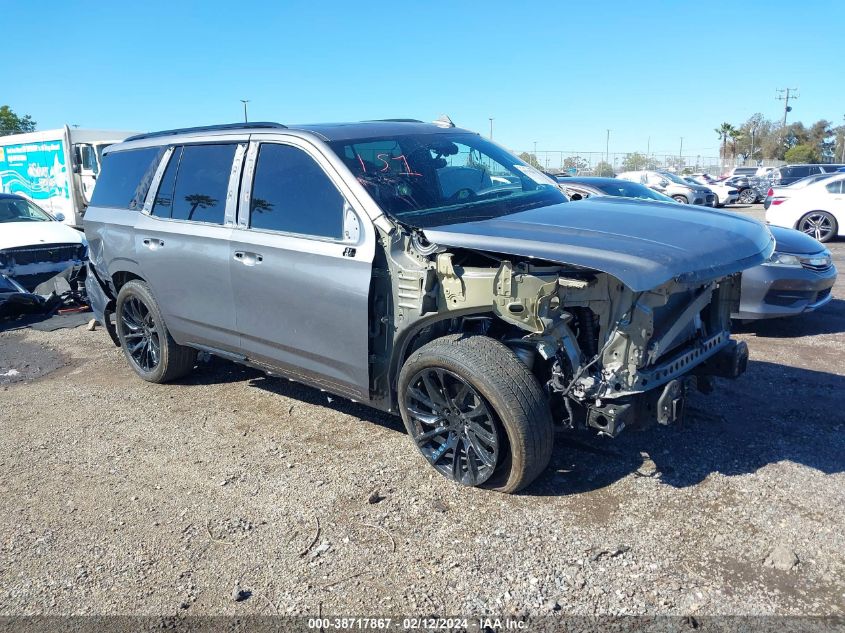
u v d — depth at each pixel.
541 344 3.27
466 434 3.63
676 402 3.34
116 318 5.84
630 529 3.27
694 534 3.21
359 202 3.82
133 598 2.98
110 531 3.51
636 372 3.23
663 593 2.83
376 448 4.27
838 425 4.35
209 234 4.64
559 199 4.49
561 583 2.92
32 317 8.47
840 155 75.75
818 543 3.11
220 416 4.95
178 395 5.43
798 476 3.70
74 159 18.23
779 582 2.87
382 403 4.04
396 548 3.23
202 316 4.88
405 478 3.87
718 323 3.98
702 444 4.11
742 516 3.34
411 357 3.69
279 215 4.25
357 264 3.76
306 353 4.21
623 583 2.90
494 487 3.65
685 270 3.04
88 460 4.34
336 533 3.37
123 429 4.80
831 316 7.36
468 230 3.52
